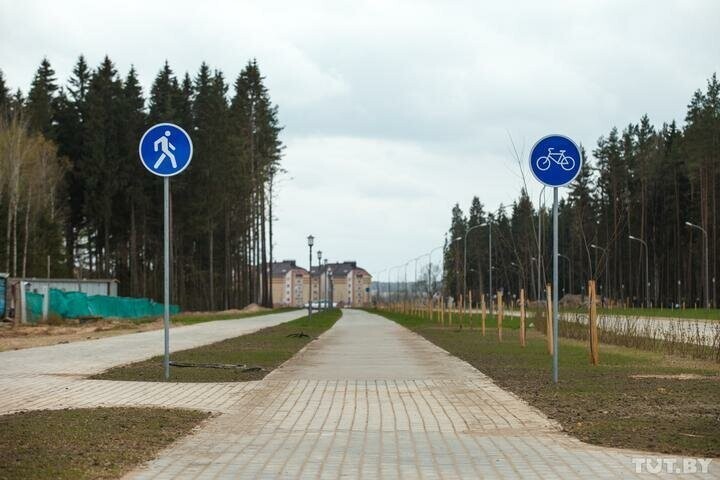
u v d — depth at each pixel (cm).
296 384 1406
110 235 7519
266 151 7881
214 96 7188
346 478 700
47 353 2112
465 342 2702
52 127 6938
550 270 3653
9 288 4003
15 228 5975
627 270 8388
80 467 725
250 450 825
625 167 7531
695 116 7056
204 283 8275
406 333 3488
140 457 782
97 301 4775
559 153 1398
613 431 905
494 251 9225
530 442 865
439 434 919
